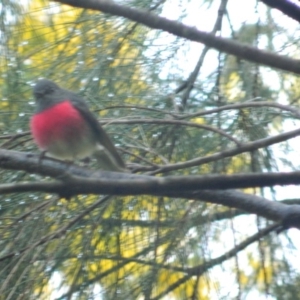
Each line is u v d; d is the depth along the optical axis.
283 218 5.25
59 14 6.96
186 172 6.46
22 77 6.70
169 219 6.14
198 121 6.91
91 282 5.91
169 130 6.43
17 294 5.52
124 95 6.56
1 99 6.52
